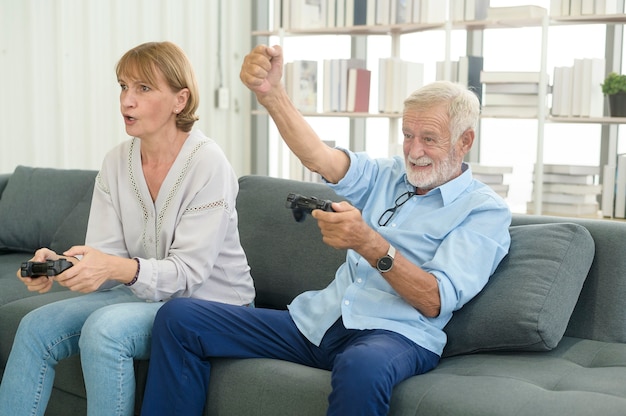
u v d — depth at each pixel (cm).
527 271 205
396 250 191
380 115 412
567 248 208
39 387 206
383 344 185
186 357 197
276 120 219
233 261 231
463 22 388
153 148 226
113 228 231
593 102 366
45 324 207
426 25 398
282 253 259
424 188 216
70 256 202
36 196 339
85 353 197
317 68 441
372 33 433
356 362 175
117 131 453
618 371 187
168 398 196
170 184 223
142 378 212
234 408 196
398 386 181
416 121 209
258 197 274
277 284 259
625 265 212
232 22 513
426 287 193
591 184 369
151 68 218
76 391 231
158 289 211
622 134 428
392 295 203
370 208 225
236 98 523
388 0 410
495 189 379
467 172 214
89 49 436
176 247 219
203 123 505
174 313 197
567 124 440
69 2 426
